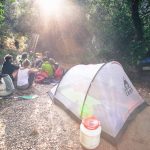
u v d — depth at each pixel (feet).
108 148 4.41
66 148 4.33
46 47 13.88
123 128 4.94
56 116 5.53
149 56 8.81
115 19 9.81
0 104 6.13
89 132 4.25
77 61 12.18
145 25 9.26
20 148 4.26
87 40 12.91
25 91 7.14
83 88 5.39
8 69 7.41
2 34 13.21
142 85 8.21
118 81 5.47
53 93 6.58
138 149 4.38
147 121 5.31
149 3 9.00
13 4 15.88
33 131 4.80
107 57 9.96
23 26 15.44
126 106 5.40
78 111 5.33
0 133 4.73
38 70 8.32
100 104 5.01
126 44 9.52
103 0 9.98
